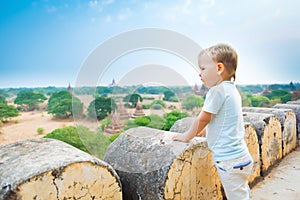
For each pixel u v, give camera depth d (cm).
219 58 163
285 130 343
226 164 163
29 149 123
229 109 163
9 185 95
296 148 385
